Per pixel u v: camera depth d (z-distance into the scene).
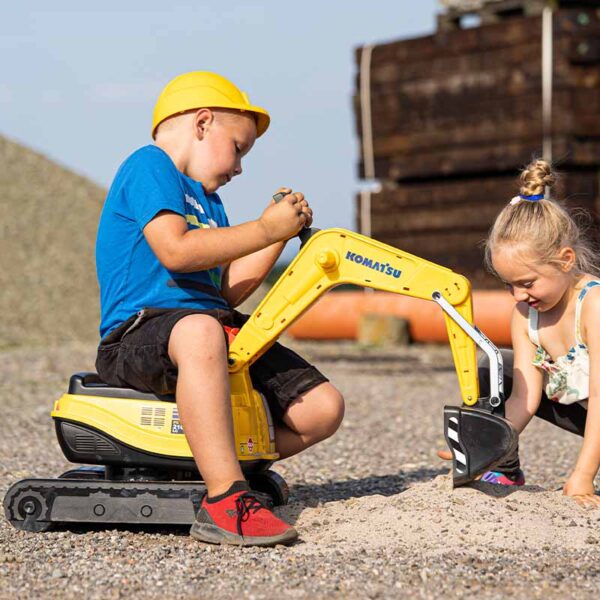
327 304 11.45
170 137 3.20
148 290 3.06
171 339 2.86
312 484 3.88
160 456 2.97
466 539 2.77
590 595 2.33
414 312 11.01
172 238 2.93
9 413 5.90
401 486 3.84
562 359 3.21
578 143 9.98
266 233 2.97
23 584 2.46
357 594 2.33
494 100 10.45
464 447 2.94
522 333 3.31
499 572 2.49
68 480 3.01
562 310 3.19
